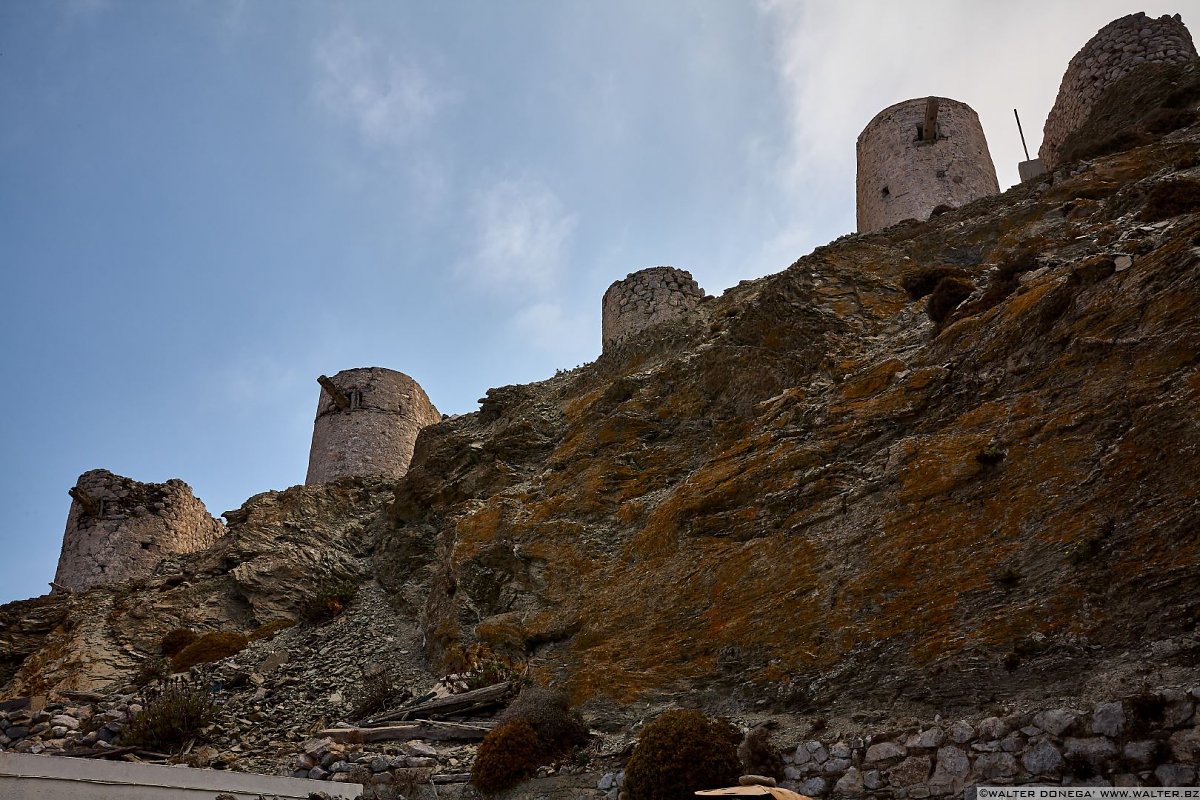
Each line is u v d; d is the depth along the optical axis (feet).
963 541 35.29
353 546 94.73
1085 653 28.96
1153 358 33.81
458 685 50.55
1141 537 29.73
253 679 63.72
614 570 51.16
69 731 56.75
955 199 87.40
